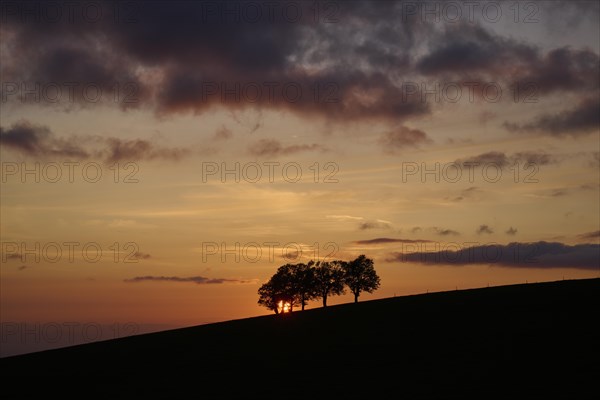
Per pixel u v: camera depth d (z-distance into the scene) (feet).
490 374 136.56
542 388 124.57
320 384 141.18
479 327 182.09
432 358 154.40
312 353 173.78
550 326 173.78
